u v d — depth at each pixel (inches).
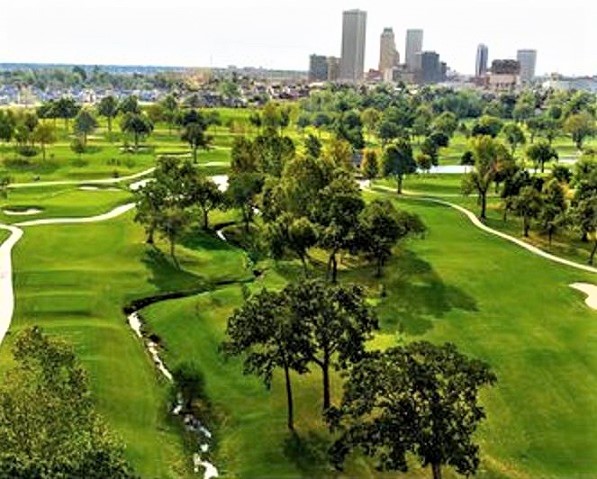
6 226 4185.5
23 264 3474.4
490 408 2207.2
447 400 1588.3
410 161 5935.0
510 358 2564.0
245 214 4382.4
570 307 3127.5
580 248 4178.2
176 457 1979.6
